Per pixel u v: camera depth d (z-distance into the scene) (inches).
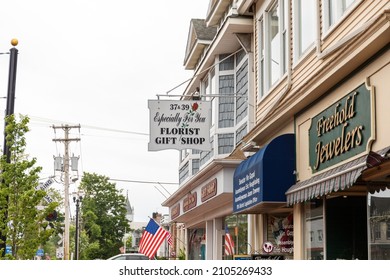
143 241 939.3
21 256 693.9
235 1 1009.5
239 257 746.8
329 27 585.3
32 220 697.0
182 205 1395.2
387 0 467.2
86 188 3090.6
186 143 756.6
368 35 456.4
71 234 2987.2
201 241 1563.7
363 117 497.7
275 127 719.7
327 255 608.4
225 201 1061.1
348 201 617.3
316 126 601.0
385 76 464.1
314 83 571.8
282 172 654.5
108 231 3090.6
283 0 733.3
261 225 797.9
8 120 718.5
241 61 1044.5
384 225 487.5
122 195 3142.2
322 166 581.0
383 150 447.5
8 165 700.0
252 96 954.1
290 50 687.1
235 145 1083.3
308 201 652.1
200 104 764.6
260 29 827.4
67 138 2132.1
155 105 762.8
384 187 490.6
